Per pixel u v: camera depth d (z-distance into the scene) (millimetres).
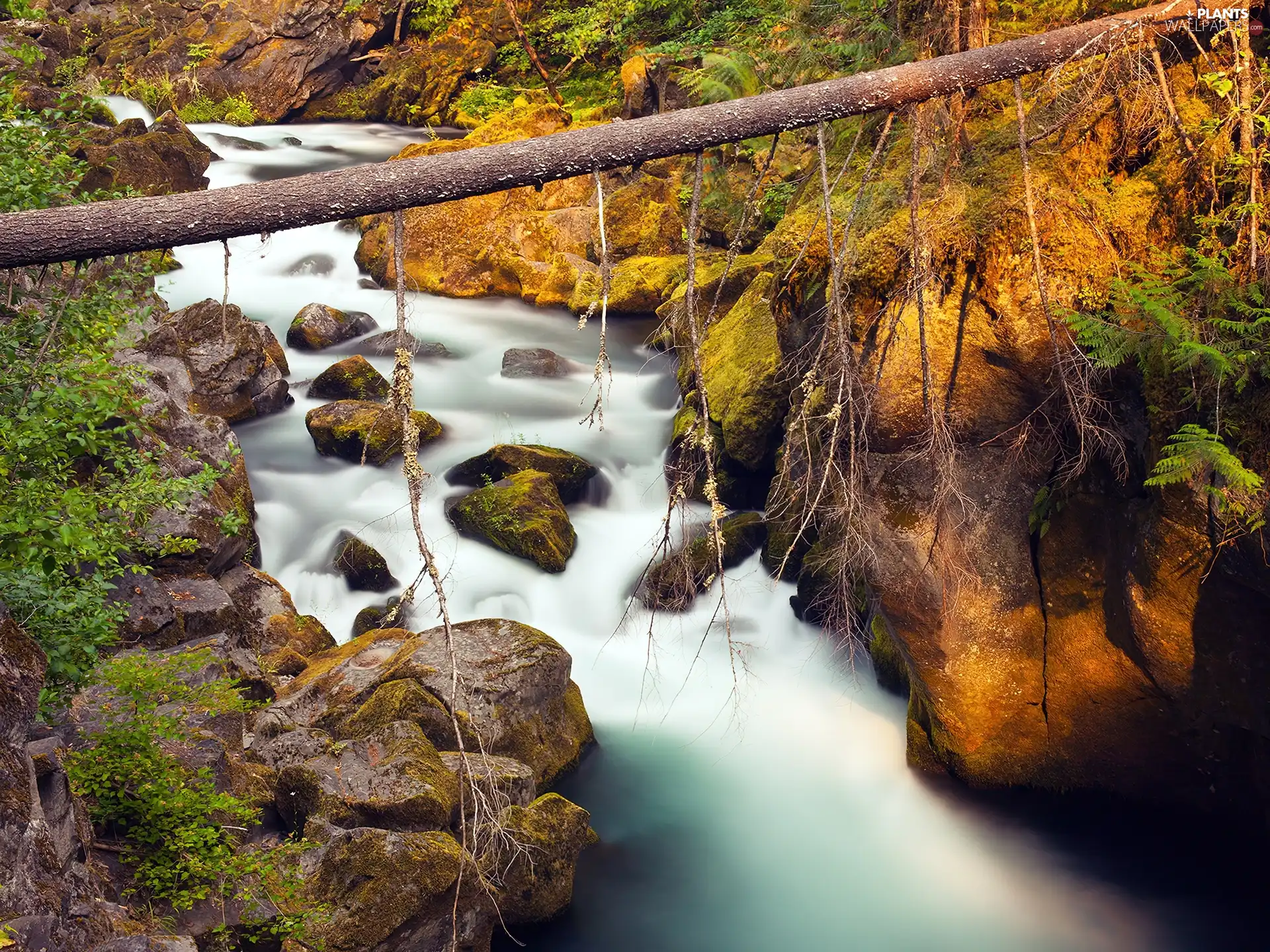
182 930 6148
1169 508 6816
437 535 12086
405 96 28984
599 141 4402
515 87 27734
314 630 10328
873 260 7309
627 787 9086
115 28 30266
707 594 11016
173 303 17656
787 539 10664
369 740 7930
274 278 19203
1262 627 6820
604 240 4402
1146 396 6844
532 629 9164
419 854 6750
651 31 24547
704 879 8180
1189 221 7098
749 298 12836
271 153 25188
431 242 19203
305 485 12758
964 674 7996
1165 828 8039
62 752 6395
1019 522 7738
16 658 4859
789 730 9664
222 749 7152
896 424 7395
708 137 4531
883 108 4863
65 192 6176
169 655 8023
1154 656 7238
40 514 5402
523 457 12500
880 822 8742
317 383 14609
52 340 5961
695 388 12781
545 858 7574
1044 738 8109
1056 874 8109
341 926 6508
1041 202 7031
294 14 29375
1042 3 7996
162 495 6754
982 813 8422
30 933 4285
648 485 12906
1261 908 7613
